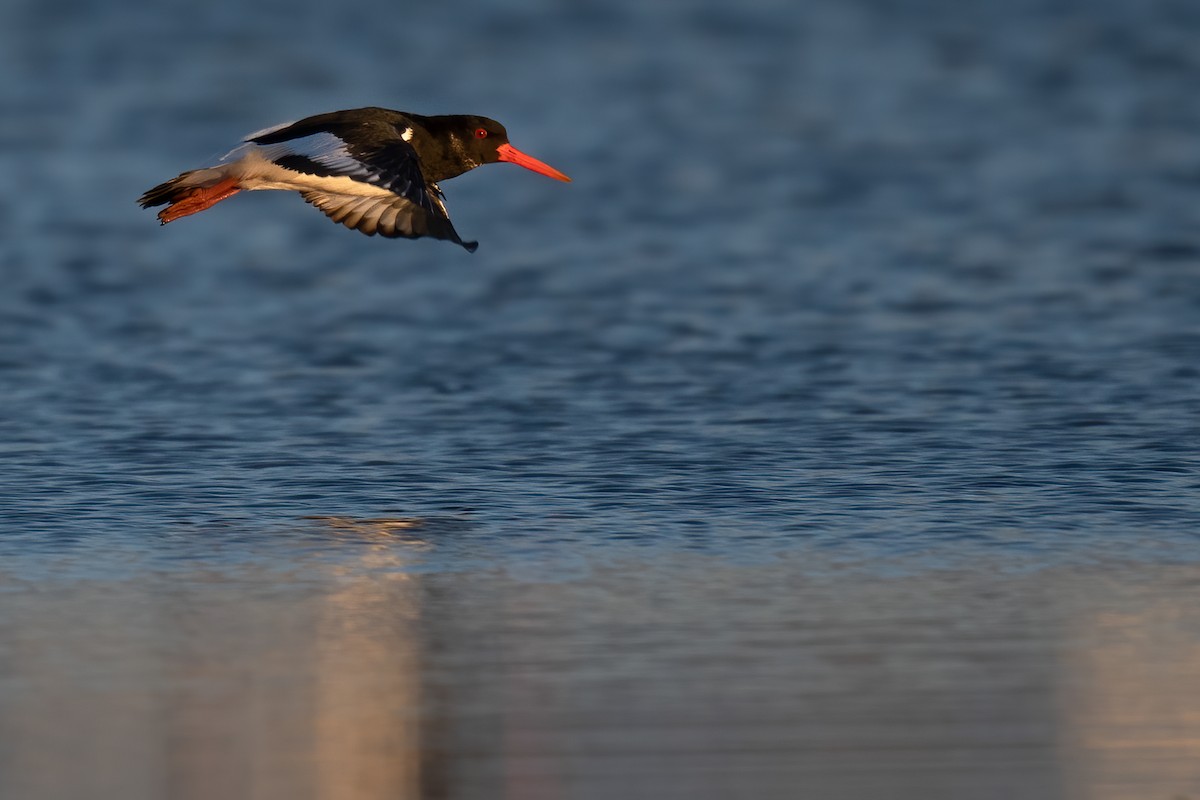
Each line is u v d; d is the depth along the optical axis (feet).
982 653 34.83
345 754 30.60
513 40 137.08
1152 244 81.41
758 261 79.25
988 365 61.26
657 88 121.60
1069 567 40.45
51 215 88.17
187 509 45.83
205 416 55.62
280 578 40.14
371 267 79.15
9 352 63.87
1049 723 31.45
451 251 82.28
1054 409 55.36
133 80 122.11
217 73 124.67
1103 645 35.19
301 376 60.85
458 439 52.75
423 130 44.62
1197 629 36.11
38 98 116.47
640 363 62.28
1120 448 50.93
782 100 118.32
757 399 57.16
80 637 36.22
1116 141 106.42
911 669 33.99
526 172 99.30
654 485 47.70
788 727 31.37
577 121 111.96
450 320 69.41
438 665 34.45
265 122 109.60
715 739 30.89
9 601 38.52
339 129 38.88
